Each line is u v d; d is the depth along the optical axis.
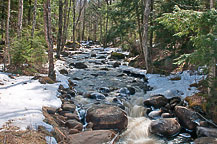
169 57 13.24
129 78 12.63
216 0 6.80
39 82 8.73
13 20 18.19
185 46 11.35
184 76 10.41
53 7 21.36
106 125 6.03
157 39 12.81
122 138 5.83
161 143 5.68
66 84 9.47
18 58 10.55
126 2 16.03
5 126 4.24
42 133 4.27
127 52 23.86
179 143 5.68
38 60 11.69
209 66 6.30
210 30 6.27
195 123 6.27
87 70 14.73
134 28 16.23
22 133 4.05
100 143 4.70
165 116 6.98
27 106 5.67
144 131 6.35
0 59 12.72
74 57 20.73
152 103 7.91
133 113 7.69
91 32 51.00
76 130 5.36
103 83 11.23
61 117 5.93
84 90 9.70
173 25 6.78
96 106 7.01
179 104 7.46
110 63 17.89
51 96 7.15
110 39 18.88
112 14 17.42
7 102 5.80
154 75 12.21
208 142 5.07
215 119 6.16
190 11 6.04
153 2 13.71
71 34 36.38
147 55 12.85
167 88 9.17
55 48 24.00
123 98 8.80
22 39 10.87
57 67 14.57
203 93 7.48
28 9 19.08
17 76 9.53
